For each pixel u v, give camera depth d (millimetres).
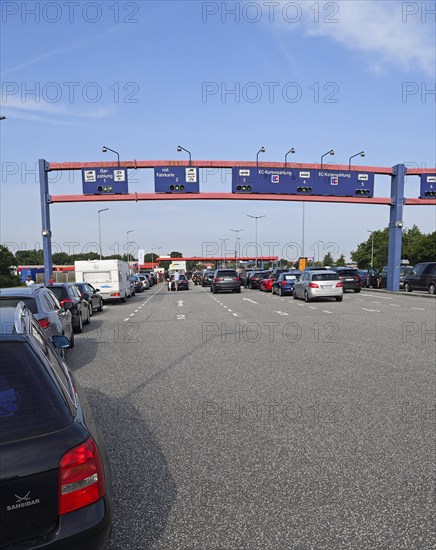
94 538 2008
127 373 7051
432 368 6852
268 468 3588
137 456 3869
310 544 2611
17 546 1878
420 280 25109
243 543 2633
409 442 4039
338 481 3350
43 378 2234
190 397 5609
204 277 46344
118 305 23125
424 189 27594
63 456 2002
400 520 2832
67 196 24859
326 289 20453
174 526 2811
